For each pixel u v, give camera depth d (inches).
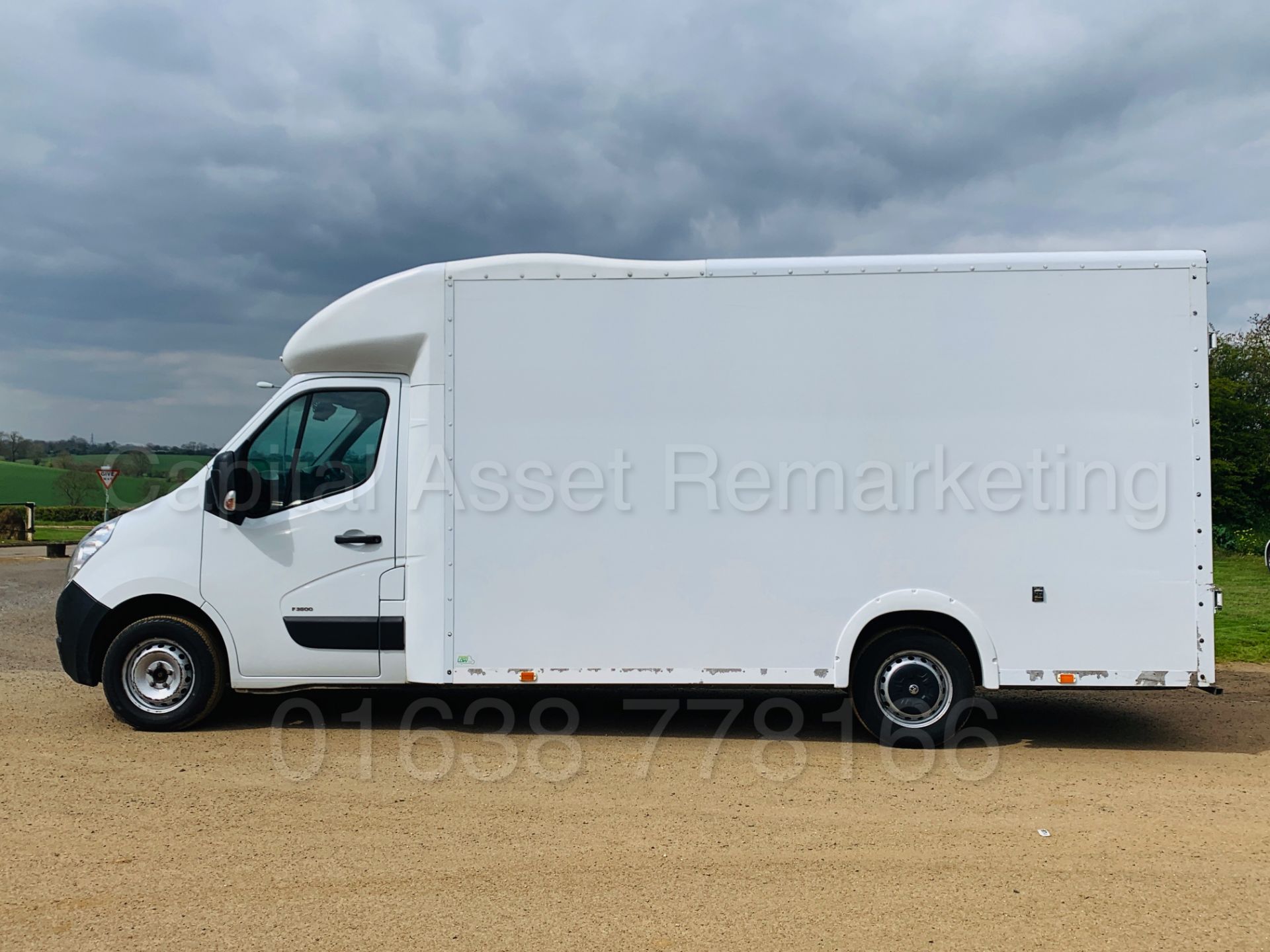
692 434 238.8
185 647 249.9
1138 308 233.0
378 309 246.8
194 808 193.8
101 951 134.0
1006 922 146.0
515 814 192.4
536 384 241.8
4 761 224.5
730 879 161.0
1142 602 232.2
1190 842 180.7
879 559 235.8
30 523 1059.9
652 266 240.1
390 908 148.6
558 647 240.4
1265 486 1061.1
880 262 236.4
